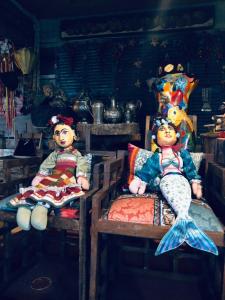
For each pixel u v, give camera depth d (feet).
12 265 9.30
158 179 8.01
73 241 10.36
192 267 9.14
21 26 13.50
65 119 9.12
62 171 8.34
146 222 6.47
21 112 13.85
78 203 7.76
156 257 9.44
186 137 9.98
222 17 12.62
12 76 13.08
